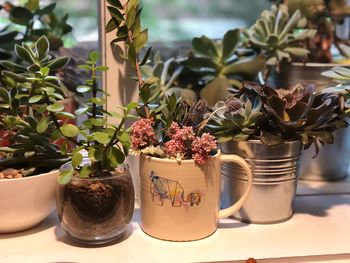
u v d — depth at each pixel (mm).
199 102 685
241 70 907
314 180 891
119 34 687
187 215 646
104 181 637
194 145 622
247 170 676
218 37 1027
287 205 723
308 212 761
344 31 1070
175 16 1140
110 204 634
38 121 661
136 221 724
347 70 753
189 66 919
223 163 726
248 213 717
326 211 764
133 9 676
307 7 935
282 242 666
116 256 626
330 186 866
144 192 664
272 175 698
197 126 674
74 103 896
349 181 895
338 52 983
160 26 1120
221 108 673
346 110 711
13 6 965
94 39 991
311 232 695
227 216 695
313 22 947
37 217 674
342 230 702
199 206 647
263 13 911
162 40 1056
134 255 628
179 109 677
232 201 728
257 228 705
